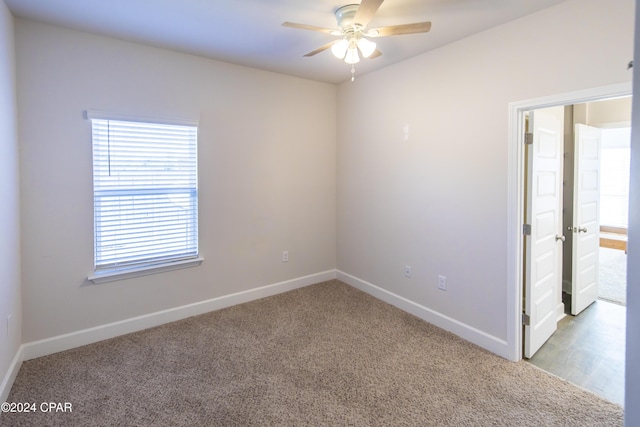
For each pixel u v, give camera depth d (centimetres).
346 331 304
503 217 259
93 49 269
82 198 272
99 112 272
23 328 254
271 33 267
